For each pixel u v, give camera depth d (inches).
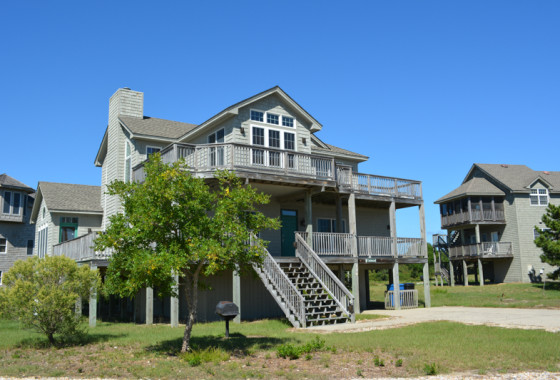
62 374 348.2
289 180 738.8
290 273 737.0
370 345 440.1
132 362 386.0
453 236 1647.4
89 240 728.3
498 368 346.0
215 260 398.6
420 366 353.1
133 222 395.5
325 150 1021.2
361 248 839.1
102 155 1115.9
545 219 1110.4
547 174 1571.1
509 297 1025.5
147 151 936.9
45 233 1085.8
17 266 495.2
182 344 457.1
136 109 1039.0
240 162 714.8
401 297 888.3
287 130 851.4
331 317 663.8
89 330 617.0
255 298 768.3
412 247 914.7
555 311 751.1
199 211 409.7
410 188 935.0
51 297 478.3
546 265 1414.9
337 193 830.5
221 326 635.5
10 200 1342.3
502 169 1590.8
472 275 1935.3
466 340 460.1
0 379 332.8
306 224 787.4
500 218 1478.8
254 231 430.0
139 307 788.6
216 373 338.3
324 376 326.0
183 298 776.9
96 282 528.4
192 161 725.3
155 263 364.2
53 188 1119.6
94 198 1120.2
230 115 793.6
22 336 560.1
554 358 374.6
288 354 394.0
